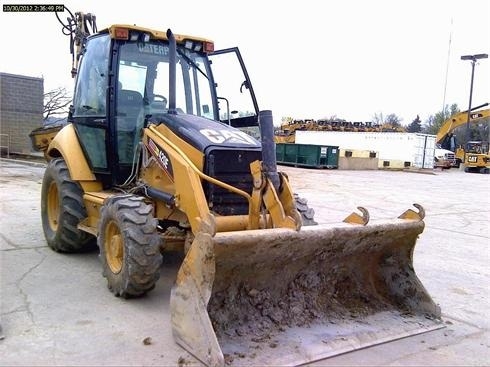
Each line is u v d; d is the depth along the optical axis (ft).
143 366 11.10
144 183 16.21
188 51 18.90
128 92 17.63
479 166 106.63
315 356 11.66
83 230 18.44
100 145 17.93
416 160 107.65
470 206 42.50
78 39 22.30
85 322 13.33
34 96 68.13
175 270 18.02
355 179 64.80
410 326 13.80
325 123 120.47
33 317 13.51
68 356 11.44
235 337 11.91
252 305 12.66
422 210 14.80
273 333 12.31
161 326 13.24
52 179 19.99
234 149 14.73
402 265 15.15
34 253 19.74
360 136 112.88
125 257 14.15
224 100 19.24
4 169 50.47
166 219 15.58
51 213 20.58
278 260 12.64
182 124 15.34
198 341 11.23
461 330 14.24
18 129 67.15
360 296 14.57
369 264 14.92
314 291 13.78
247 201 15.07
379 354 12.32
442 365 12.01
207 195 14.47
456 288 18.29
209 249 11.11
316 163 85.10
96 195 17.54
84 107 19.10
